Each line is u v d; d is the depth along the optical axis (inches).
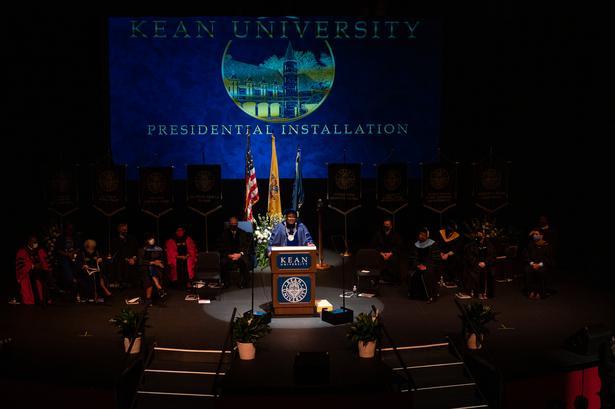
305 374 359.6
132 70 697.0
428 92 708.7
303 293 484.7
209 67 701.9
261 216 745.6
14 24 681.6
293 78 705.6
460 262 597.6
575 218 676.1
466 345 422.6
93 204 643.5
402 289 577.3
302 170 715.4
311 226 773.3
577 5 652.1
